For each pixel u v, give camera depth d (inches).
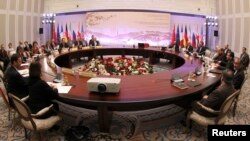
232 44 465.1
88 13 512.4
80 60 418.9
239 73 177.3
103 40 520.1
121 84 164.9
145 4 498.6
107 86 141.9
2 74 219.8
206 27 516.1
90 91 146.9
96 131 155.3
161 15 507.5
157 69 357.4
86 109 187.6
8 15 414.9
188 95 149.7
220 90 135.9
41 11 496.1
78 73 188.7
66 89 152.1
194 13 506.0
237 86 176.4
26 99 148.3
